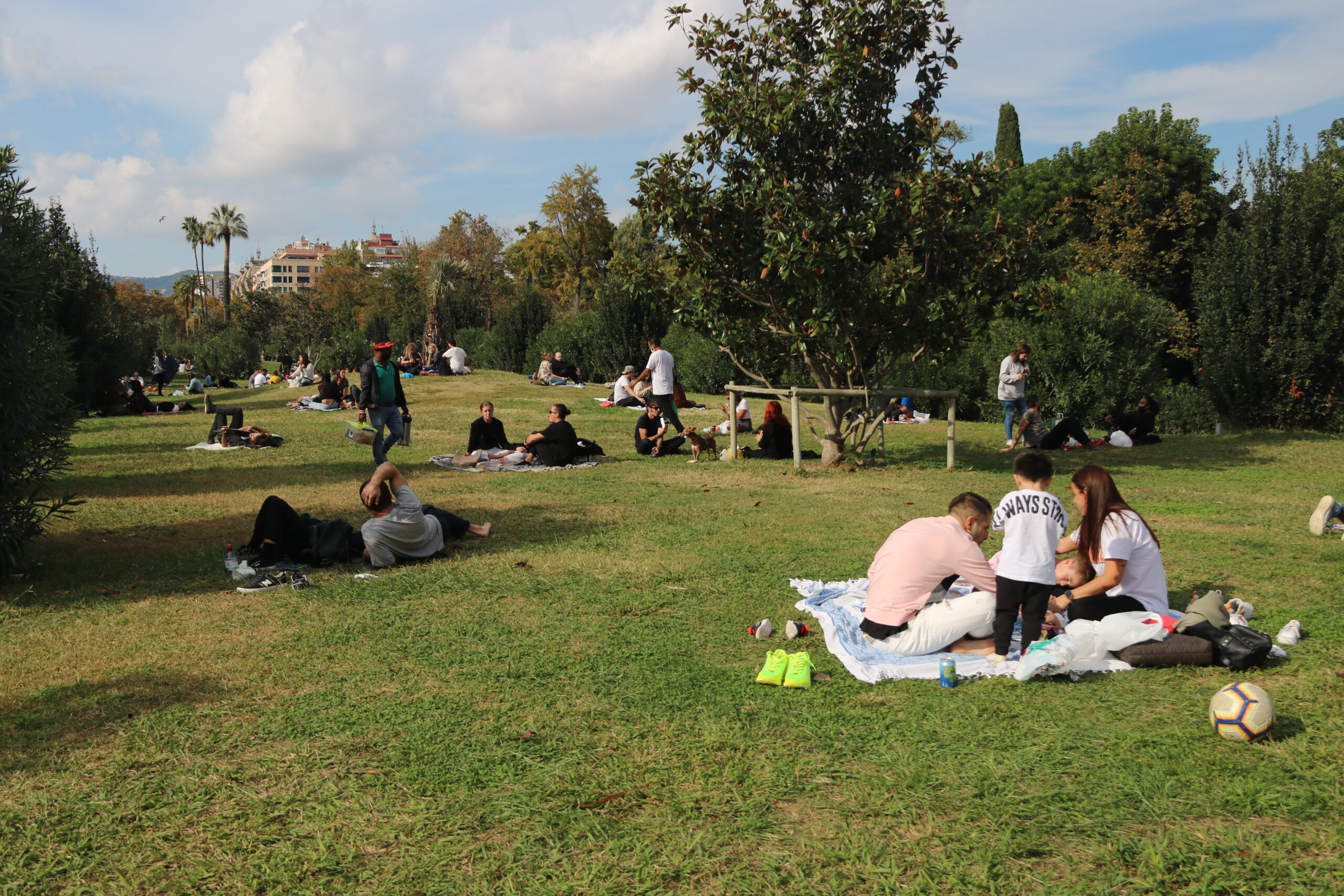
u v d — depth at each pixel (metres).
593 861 3.04
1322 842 3.05
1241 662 4.60
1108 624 4.82
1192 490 10.62
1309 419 17.11
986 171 11.52
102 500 10.28
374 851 3.12
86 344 23.08
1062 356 20.11
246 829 3.27
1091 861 3.00
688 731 4.05
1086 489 5.09
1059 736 3.91
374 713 4.24
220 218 91.88
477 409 22.20
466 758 3.78
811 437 16.70
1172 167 32.00
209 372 49.50
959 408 23.11
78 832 3.25
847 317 12.07
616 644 5.25
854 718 4.16
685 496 10.52
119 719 4.21
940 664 4.72
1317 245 16.72
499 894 2.87
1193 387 20.95
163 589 6.57
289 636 5.43
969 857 3.02
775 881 2.90
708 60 12.30
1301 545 7.53
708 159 12.45
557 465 13.11
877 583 5.22
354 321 72.38
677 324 14.53
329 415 22.16
